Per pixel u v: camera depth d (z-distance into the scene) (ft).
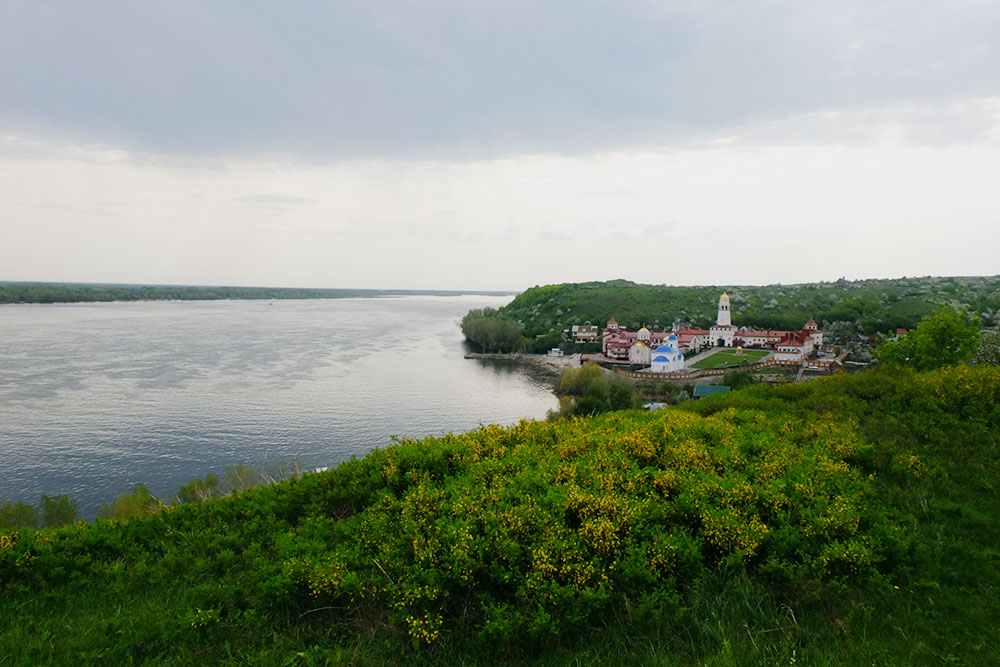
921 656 20.51
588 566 23.76
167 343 337.11
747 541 25.40
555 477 31.78
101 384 213.66
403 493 32.81
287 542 27.78
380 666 21.58
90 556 30.22
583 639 22.50
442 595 23.34
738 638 21.94
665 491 30.35
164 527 33.94
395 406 204.33
